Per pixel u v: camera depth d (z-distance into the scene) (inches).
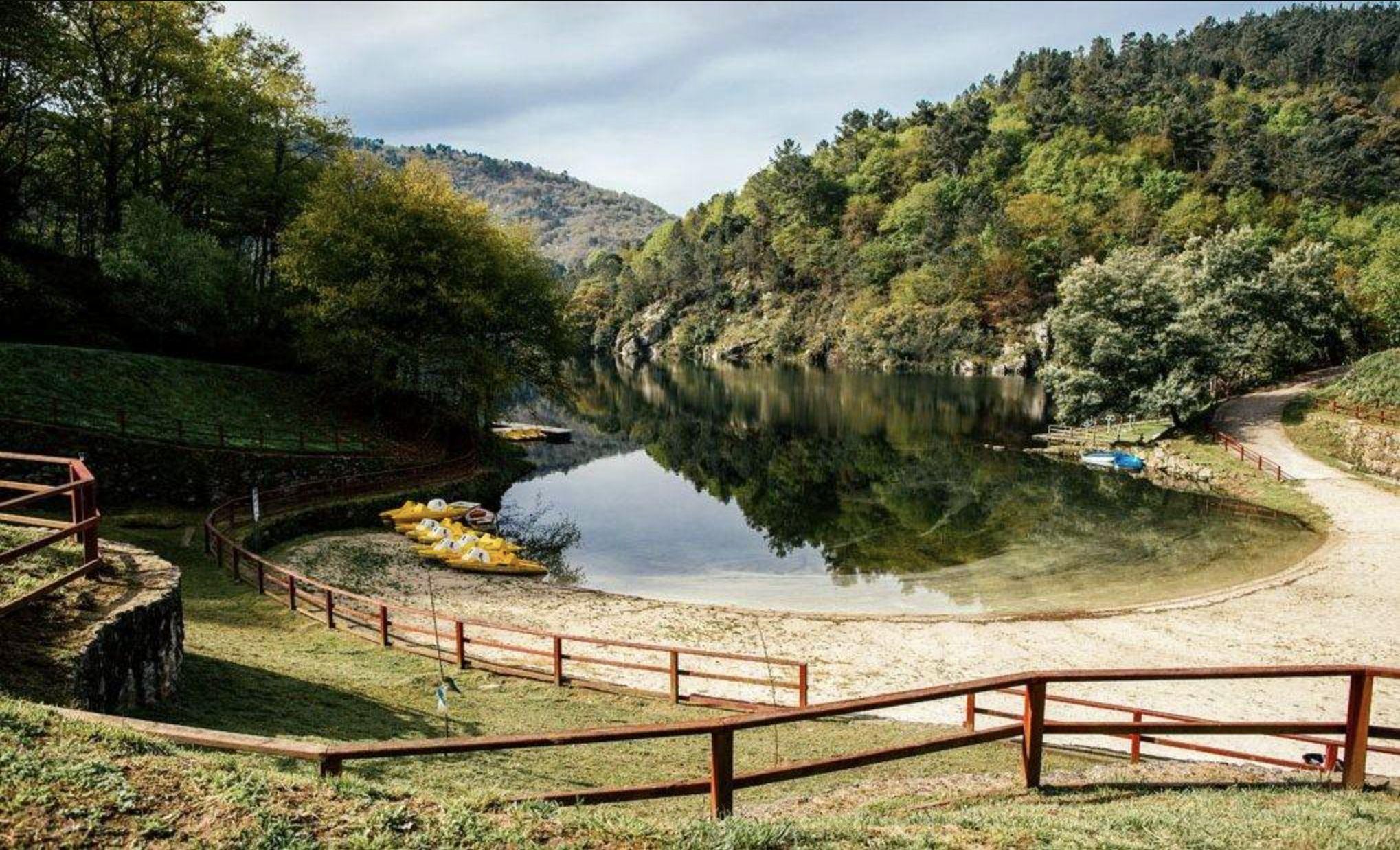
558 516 1633.9
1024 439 2541.8
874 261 5831.7
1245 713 687.1
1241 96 6761.8
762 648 855.1
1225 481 1811.0
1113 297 2206.0
